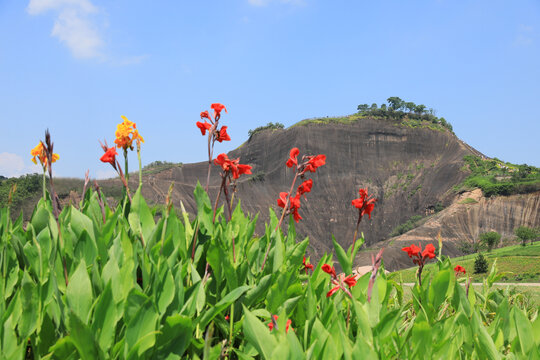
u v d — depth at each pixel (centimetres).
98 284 220
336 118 15700
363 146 14700
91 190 359
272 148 14775
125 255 229
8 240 279
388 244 10356
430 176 13900
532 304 480
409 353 228
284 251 298
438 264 374
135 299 193
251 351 234
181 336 197
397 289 418
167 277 212
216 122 292
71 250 253
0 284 216
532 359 218
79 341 165
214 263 256
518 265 5800
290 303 256
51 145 230
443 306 378
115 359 183
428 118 16250
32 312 195
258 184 12938
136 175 3741
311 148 14100
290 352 176
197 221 286
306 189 323
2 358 177
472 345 260
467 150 14525
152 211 319
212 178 13562
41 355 195
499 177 12206
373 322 252
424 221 11825
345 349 188
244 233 347
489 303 424
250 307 287
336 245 315
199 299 230
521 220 10525
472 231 10706
